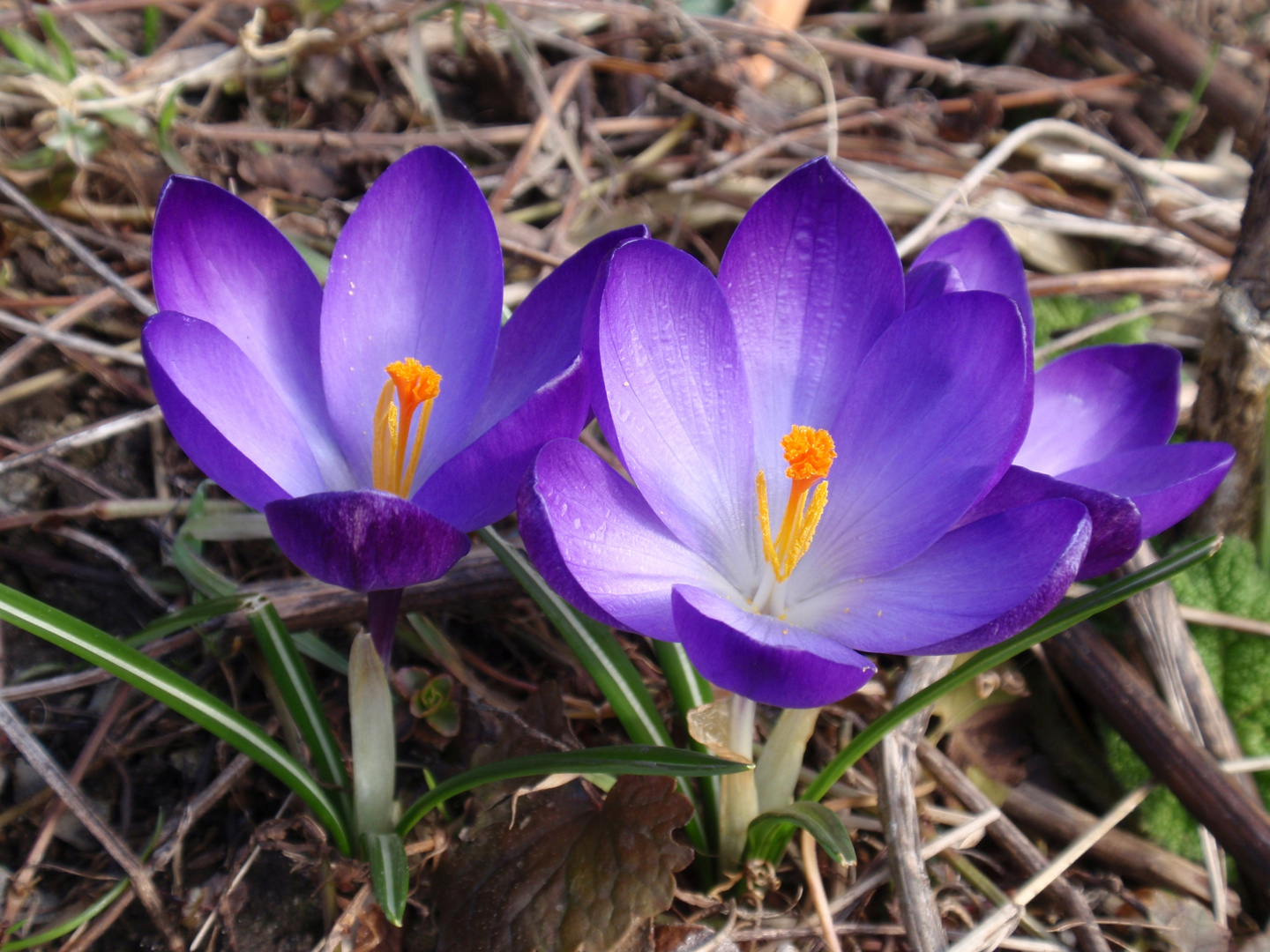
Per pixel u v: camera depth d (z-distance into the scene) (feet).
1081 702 1.00
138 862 0.84
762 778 0.86
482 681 0.98
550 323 0.83
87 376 1.03
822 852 0.92
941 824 0.94
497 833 0.85
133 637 0.86
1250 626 0.99
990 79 1.38
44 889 0.88
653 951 0.83
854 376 0.83
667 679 0.89
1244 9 1.51
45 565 0.97
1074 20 1.46
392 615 0.82
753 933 0.86
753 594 0.82
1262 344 0.98
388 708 0.83
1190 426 1.04
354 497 0.73
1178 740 0.94
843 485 0.82
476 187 0.83
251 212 0.82
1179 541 1.04
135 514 0.98
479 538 0.97
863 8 1.49
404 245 0.84
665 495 0.80
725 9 1.33
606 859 0.83
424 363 0.84
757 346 0.84
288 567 1.00
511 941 0.82
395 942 0.85
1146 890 0.95
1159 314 1.20
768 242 0.83
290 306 0.84
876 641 0.78
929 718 0.95
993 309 0.78
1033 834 0.97
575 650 0.88
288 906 0.87
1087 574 0.80
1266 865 0.91
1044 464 0.89
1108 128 1.40
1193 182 1.34
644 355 0.80
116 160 1.07
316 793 0.84
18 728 0.84
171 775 0.92
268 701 0.95
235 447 0.76
